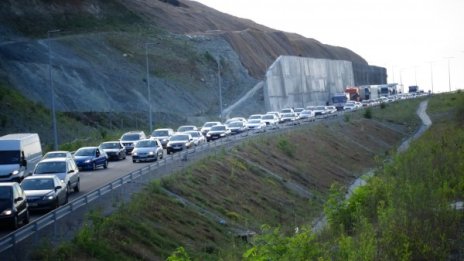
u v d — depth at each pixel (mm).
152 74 115062
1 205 28906
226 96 127750
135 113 95562
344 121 101938
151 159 58625
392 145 98875
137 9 156875
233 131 81375
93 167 52250
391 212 27797
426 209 28375
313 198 55312
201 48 140125
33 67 90438
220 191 46125
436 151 45438
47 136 71125
